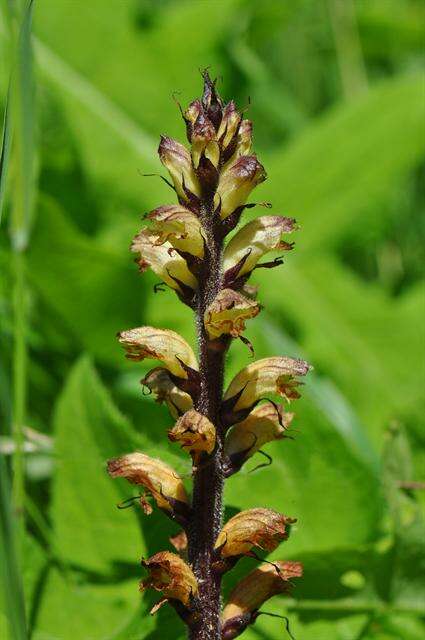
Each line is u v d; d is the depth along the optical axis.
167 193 0.89
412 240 0.95
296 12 1.03
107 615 0.61
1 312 0.70
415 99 0.90
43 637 0.61
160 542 0.61
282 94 1.01
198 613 0.51
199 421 0.50
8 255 0.71
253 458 0.63
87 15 0.91
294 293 0.89
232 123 0.52
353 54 1.04
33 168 0.59
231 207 0.51
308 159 0.91
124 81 0.92
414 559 0.62
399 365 0.86
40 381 0.72
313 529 0.64
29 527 0.65
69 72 0.90
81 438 0.62
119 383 0.73
